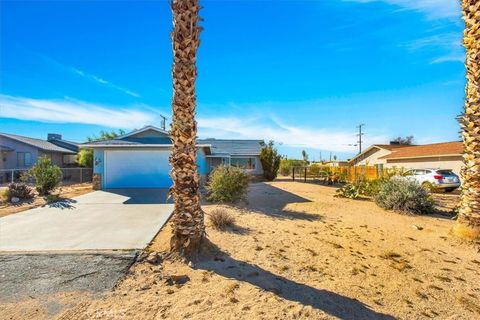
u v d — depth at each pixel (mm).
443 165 21984
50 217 9664
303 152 36375
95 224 8578
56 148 35875
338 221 9148
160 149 17750
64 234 7391
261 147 29734
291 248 6414
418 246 6676
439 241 7031
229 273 5016
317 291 4484
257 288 4500
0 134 30859
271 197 14273
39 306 3914
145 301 4066
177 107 5684
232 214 9672
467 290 4688
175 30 5641
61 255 5703
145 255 5703
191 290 4402
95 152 17562
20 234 7402
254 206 11570
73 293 4266
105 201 13008
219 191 11898
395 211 10719
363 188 14391
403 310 4062
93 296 4184
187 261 5445
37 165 15031
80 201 13008
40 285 4492
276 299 4184
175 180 5762
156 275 4871
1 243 6574
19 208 11352
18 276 4789
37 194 14656
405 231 7961
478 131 6871
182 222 5707
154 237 7070
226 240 6742
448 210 11344
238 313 3809
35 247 6254
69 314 3725
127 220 9148
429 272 5305
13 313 3744
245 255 5871
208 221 8445
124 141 19047
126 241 6703
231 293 4328
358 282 4848
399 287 4723
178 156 5699
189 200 5715
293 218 9508
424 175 18859
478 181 6871
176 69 5668
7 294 4223
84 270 5027
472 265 5645
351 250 6352
